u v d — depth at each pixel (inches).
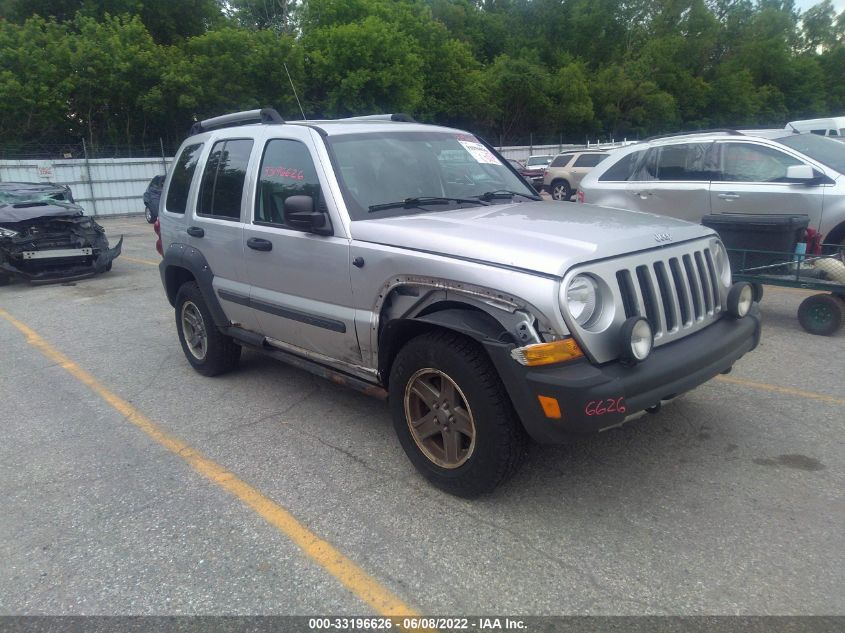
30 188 534.3
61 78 1067.9
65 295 413.4
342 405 207.8
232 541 137.0
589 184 370.9
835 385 207.5
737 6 2603.3
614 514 140.3
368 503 149.2
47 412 213.3
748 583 117.4
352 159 174.7
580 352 125.9
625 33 2353.6
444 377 141.2
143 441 187.8
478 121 1732.3
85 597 121.5
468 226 148.9
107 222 930.1
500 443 134.0
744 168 315.0
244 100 1162.0
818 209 289.4
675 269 145.9
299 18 1461.6
